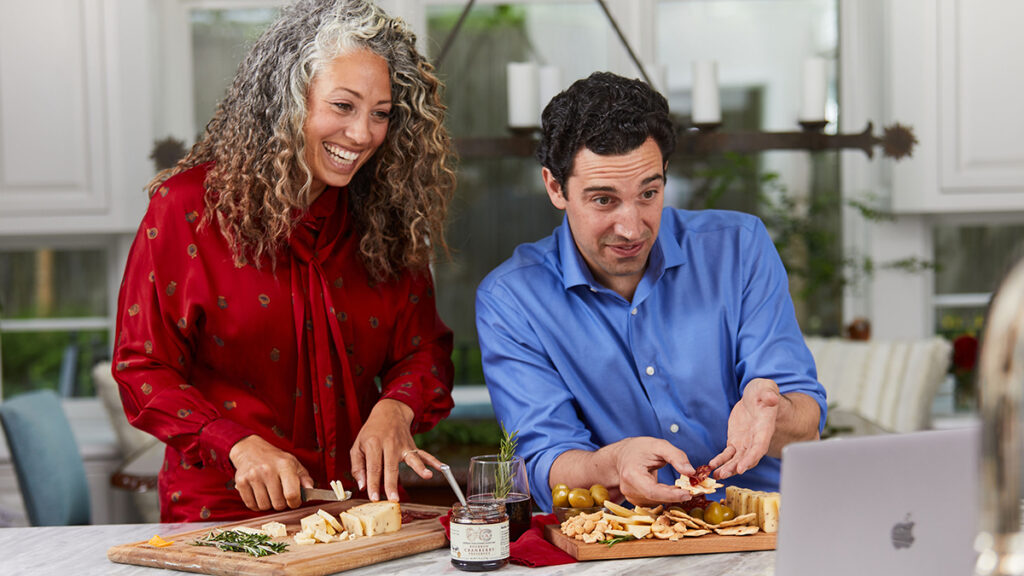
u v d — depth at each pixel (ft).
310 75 5.11
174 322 5.28
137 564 4.35
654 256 5.53
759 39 12.05
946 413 11.36
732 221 5.79
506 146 8.96
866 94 11.80
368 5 5.37
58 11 10.93
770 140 9.20
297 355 5.46
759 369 5.34
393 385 5.64
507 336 5.60
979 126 10.72
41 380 12.25
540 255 5.76
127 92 11.04
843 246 12.05
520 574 4.10
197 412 5.05
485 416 10.91
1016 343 1.92
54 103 11.00
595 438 5.64
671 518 4.46
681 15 12.06
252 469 4.73
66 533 4.95
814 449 3.30
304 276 5.43
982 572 1.95
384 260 5.69
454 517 4.21
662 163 5.00
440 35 12.05
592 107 4.86
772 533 4.35
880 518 3.41
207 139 5.63
